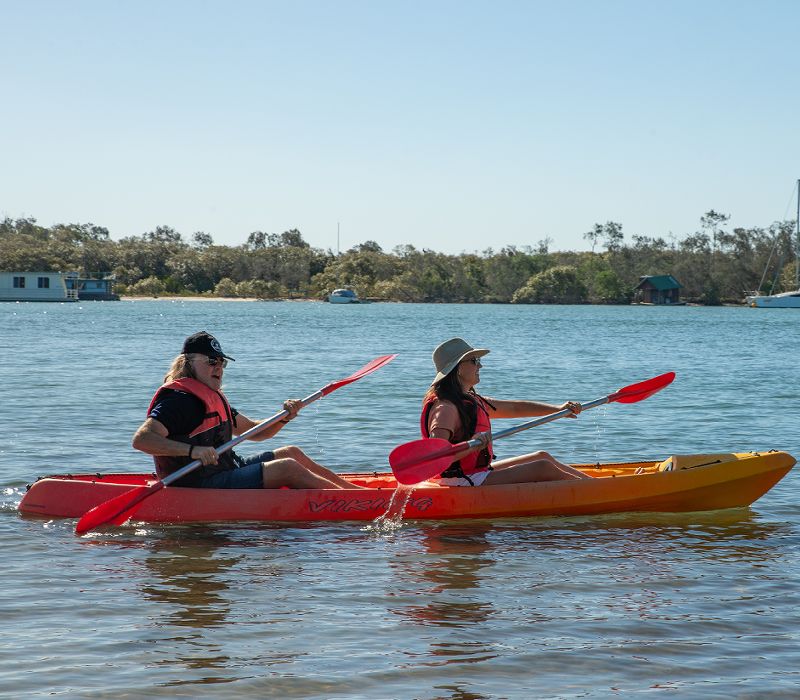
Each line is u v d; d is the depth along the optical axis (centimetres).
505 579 533
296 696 371
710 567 561
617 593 507
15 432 1080
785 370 2167
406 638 435
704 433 1158
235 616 463
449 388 672
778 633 446
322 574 541
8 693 368
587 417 1305
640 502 701
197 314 6650
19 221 17775
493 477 696
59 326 4212
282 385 1741
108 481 727
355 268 13725
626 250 13875
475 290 13412
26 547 593
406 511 675
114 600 486
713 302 12962
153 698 367
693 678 392
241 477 671
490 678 391
